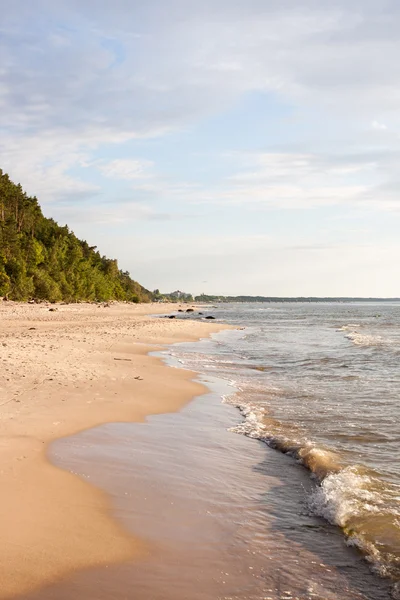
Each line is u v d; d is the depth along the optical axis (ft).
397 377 62.90
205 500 23.43
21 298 311.68
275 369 70.18
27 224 400.26
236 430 36.55
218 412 42.42
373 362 78.18
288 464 29.32
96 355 73.97
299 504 23.57
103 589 15.69
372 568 17.94
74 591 15.44
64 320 183.21
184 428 36.42
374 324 220.64
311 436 34.94
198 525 20.76
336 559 18.61
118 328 145.18
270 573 17.40
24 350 70.49
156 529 20.11
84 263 464.65
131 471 26.50
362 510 22.45
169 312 378.94
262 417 40.34
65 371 55.42
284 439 33.55
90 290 460.14
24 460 26.53
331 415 41.45
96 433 33.17
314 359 82.17
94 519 20.45
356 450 31.83
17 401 39.68
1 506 20.85
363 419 40.01
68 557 17.39
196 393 50.29
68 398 42.42
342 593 16.37
